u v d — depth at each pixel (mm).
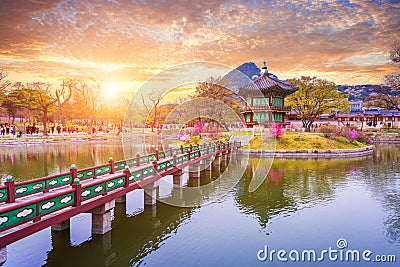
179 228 10438
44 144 40531
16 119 67500
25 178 17641
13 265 7773
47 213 7020
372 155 32375
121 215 11719
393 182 17844
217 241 9406
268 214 11914
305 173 21031
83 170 11477
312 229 10383
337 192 15406
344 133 36625
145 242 9305
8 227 6082
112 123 63812
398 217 11570
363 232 10141
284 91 40875
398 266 7926
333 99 47250
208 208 12695
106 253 8562
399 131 56156
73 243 9023
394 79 53344
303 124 51562
